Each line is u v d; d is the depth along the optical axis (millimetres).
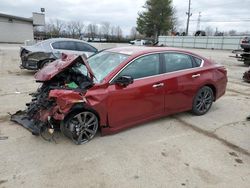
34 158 3303
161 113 4445
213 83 5160
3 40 32844
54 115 3418
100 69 4070
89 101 3576
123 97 3842
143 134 4160
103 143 3779
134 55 4086
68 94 3387
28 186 2766
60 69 3680
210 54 23797
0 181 2830
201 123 4762
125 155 3469
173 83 4441
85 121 3703
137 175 3033
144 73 4145
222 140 4066
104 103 3693
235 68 13531
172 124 4645
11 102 5625
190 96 4824
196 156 3525
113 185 2834
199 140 4031
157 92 4227
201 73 4934
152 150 3639
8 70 10211
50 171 3043
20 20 33875
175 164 3303
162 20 54406
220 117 5141
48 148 3564
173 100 4539
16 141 3732
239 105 6066
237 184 2941
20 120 4312
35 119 3814
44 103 3666
